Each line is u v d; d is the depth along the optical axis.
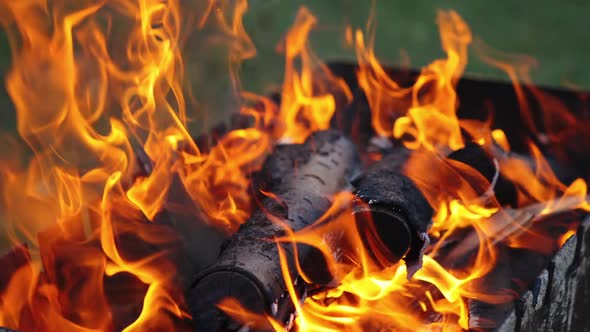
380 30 4.52
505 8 4.84
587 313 1.71
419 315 1.48
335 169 1.68
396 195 1.48
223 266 1.27
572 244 1.51
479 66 4.16
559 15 4.77
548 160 2.02
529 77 4.07
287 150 1.73
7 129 3.13
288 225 1.42
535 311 1.41
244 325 1.29
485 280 1.59
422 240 1.49
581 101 2.26
